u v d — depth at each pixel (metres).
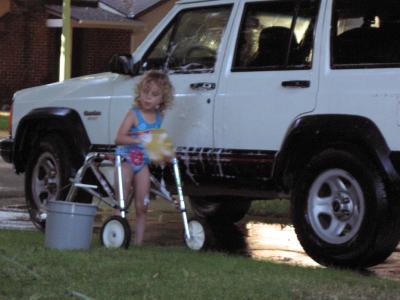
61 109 9.42
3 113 28.02
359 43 7.16
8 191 13.36
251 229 10.23
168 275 6.22
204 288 5.83
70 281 5.97
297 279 6.27
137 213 7.92
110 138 8.97
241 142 7.83
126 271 6.33
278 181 7.62
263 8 7.94
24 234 8.95
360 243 6.96
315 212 7.36
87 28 29.14
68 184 9.25
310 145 7.49
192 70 8.36
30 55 29.45
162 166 8.07
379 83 6.93
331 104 7.19
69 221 7.25
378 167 6.91
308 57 7.45
